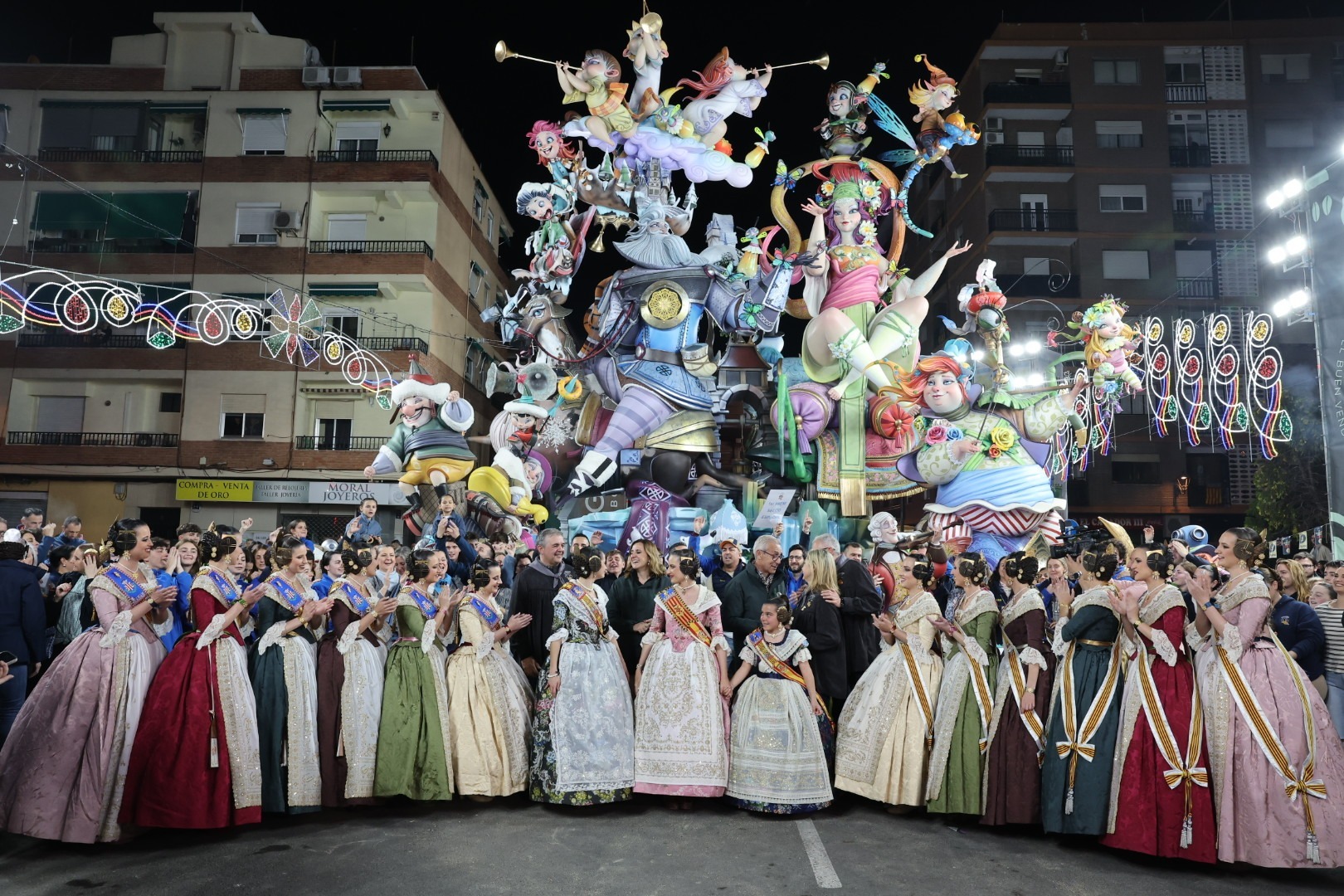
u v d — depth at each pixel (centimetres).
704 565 1123
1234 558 635
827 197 1597
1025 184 3572
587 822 675
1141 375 1984
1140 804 611
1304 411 2589
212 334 1788
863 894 543
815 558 775
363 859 587
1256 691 605
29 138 2934
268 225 2902
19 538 916
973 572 723
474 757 702
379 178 2897
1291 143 3500
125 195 2900
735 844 629
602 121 1546
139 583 645
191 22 2994
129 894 526
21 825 593
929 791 685
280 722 666
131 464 2783
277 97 2959
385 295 2875
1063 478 1898
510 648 806
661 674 719
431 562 724
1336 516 1335
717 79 1593
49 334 2830
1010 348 2423
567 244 1608
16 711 741
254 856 591
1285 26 3531
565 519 1556
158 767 611
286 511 2806
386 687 701
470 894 530
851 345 1476
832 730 759
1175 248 3469
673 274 1505
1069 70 3584
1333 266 1381
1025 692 671
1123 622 650
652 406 1477
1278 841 581
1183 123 3541
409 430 1577
